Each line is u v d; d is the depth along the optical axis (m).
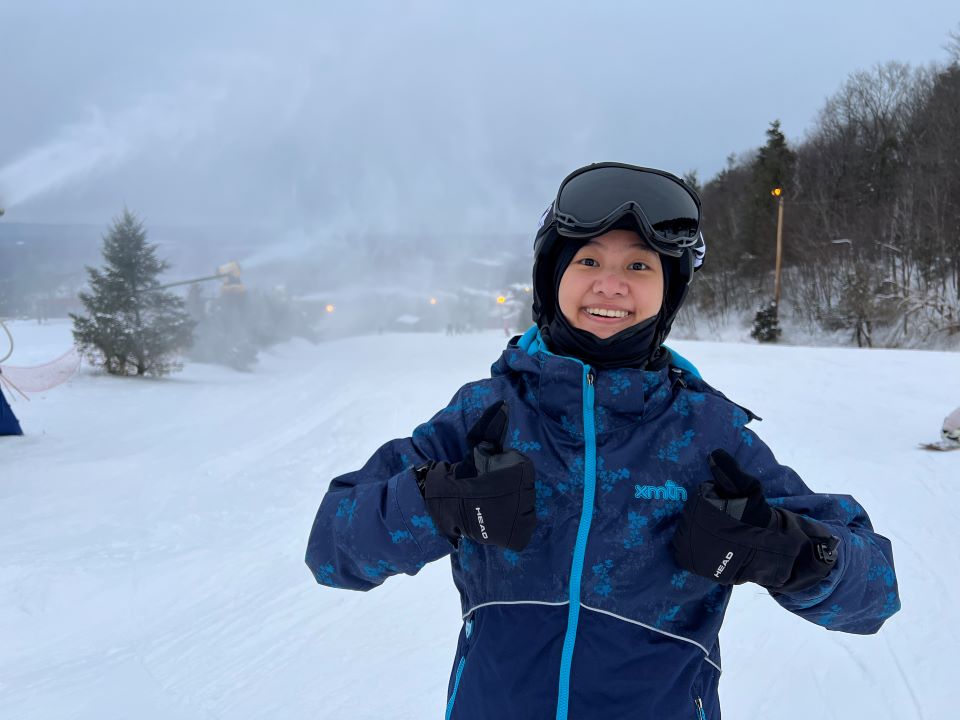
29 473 9.52
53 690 3.74
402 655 3.79
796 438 8.11
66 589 5.34
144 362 23.27
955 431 7.24
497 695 1.25
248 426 12.88
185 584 5.41
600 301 1.35
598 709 1.21
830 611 1.23
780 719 2.93
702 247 1.47
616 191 1.33
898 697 3.03
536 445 1.33
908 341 36.91
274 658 3.91
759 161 53.78
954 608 3.79
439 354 25.56
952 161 40.03
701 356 17.59
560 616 1.25
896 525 5.17
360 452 9.58
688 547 1.14
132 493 8.30
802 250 46.12
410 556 1.23
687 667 1.26
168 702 3.51
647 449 1.32
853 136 54.53
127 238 23.02
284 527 6.77
